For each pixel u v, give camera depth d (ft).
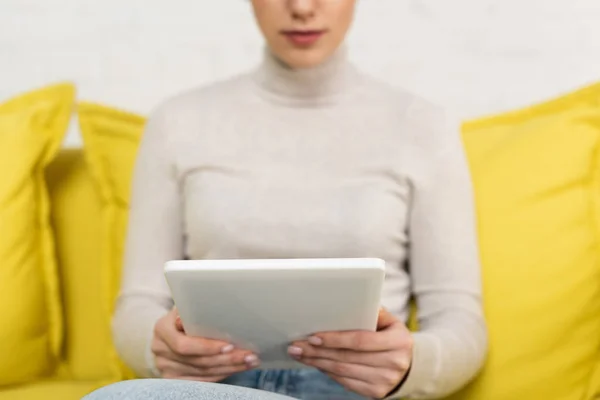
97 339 4.22
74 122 5.36
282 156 3.70
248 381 3.35
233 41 5.32
